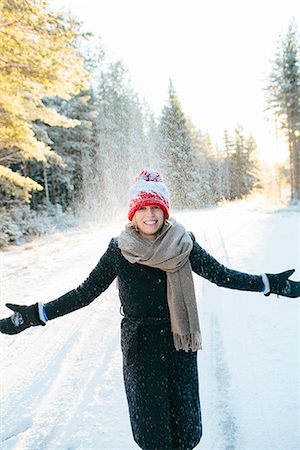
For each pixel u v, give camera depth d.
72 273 7.33
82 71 8.65
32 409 2.88
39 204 24.80
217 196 36.91
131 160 30.53
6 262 9.30
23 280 6.97
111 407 2.84
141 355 1.82
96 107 28.39
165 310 1.82
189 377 1.86
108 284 1.93
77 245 11.52
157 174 1.95
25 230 17.62
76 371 3.46
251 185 47.94
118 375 3.33
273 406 2.70
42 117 11.80
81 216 24.19
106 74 31.47
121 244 1.80
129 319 1.87
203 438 2.45
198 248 1.85
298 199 27.66
